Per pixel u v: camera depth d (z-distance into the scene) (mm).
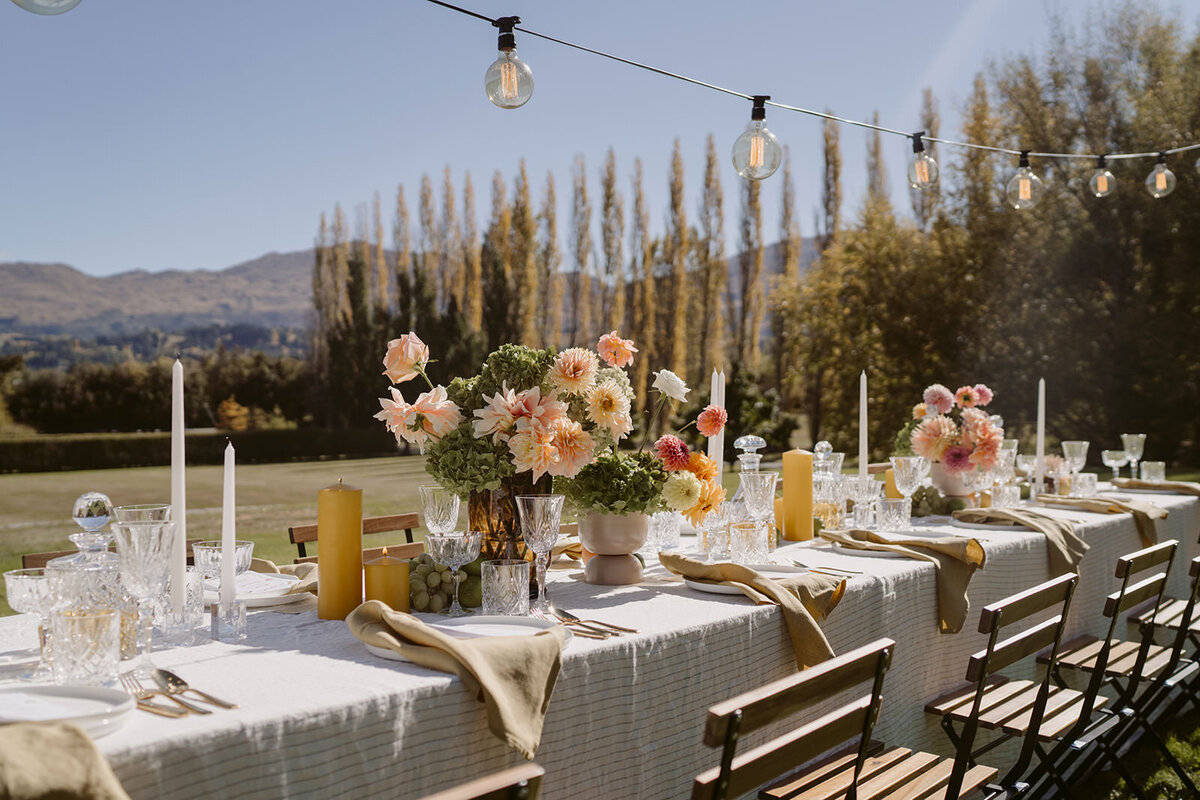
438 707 1442
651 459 2316
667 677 1817
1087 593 3475
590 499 2229
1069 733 2555
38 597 1476
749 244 24719
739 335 24828
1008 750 2980
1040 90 15844
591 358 2139
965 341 16094
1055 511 3791
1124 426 14945
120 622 1528
